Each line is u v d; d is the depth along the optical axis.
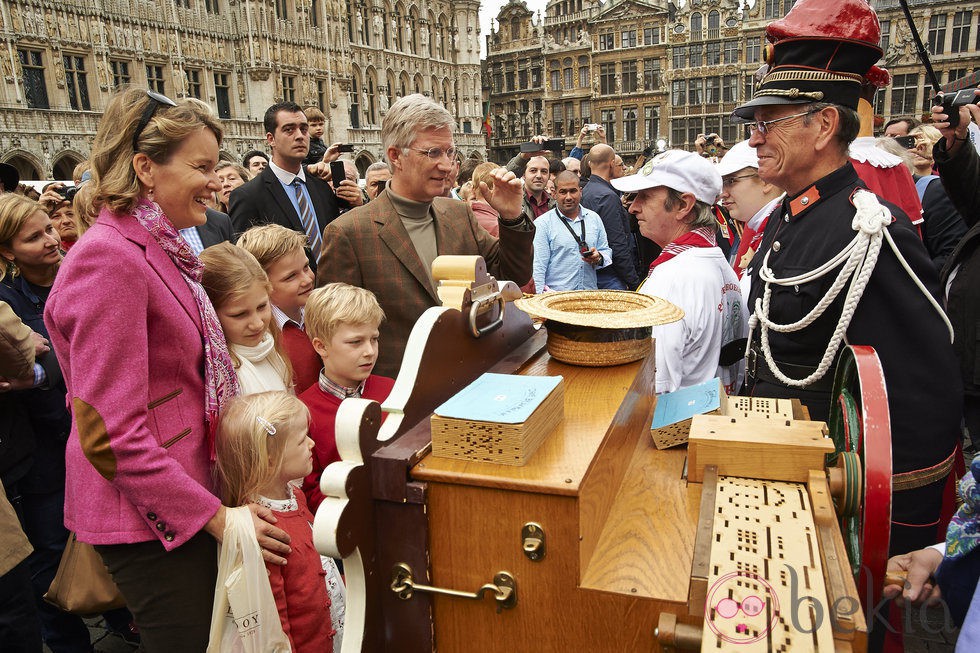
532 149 6.79
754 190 3.35
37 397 2.57
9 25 18.53
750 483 1.30
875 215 1.78
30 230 2.74
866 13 1.89
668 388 2.26
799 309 1.98
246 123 25.69
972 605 1.20
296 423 1.74
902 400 1.78
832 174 1.96
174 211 1.65
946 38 28.98
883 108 30.45
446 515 1.14
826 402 1.97
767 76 2.04
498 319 1.67
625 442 1.46
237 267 1.92
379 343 2.44
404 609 1.19
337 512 1.06
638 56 38.47
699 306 2.32
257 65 25.44
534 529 1.08
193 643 1.62
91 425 1.44
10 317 2.32
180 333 1.59
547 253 4.92
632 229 7.02
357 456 1.12
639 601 1.05
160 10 22.64
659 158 2.48
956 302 2.97
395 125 2.36
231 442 1.64
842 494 1.31
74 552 2.10
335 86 29.42
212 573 1.63
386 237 2.41
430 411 1.32
